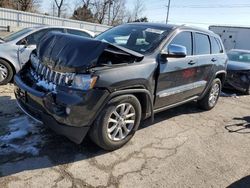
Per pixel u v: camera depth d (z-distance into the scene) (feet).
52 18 83.41
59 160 10.43
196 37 16.02
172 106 14.88
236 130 15.93
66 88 9.82
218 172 10.99
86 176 9.66
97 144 11.06
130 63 11.18
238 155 12.69
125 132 11.80
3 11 74.90
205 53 17.03
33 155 10.54
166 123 15.66
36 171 9.61
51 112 9.80
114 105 10.68
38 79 11.37
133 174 10.12
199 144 13.37
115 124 11.21
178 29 14.40
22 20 78.69
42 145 11.32
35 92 10.39
